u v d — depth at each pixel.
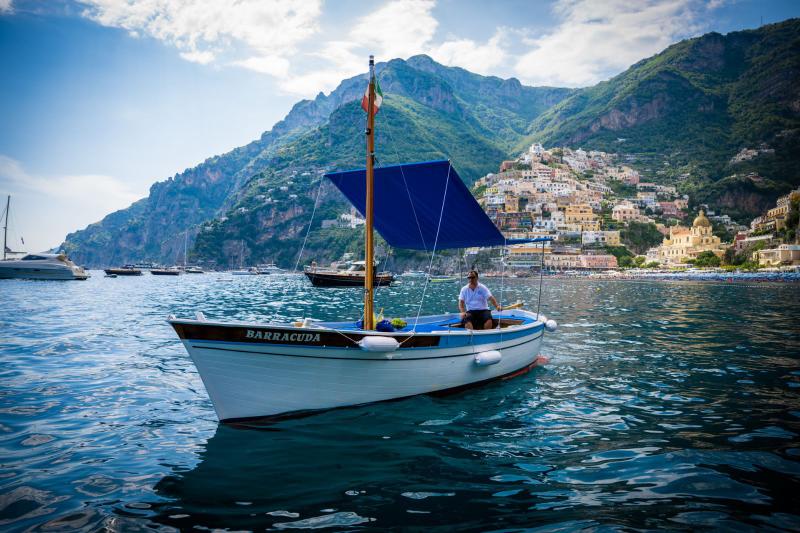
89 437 6.73
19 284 64.06
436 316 12.44
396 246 12.32
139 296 40.44
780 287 69.75
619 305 32.72
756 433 6.85
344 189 10.21
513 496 4.98
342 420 7.41
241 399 7.08
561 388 9.61
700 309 28.67
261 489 5.12
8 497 4.90
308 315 22.92
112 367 11.32
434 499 4.91
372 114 8.69
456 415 7.78
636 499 4.90
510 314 13.31
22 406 8.18
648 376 10.60
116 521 4.43
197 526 4.35
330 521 4.44
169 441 6.57
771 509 4.67
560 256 159.12
